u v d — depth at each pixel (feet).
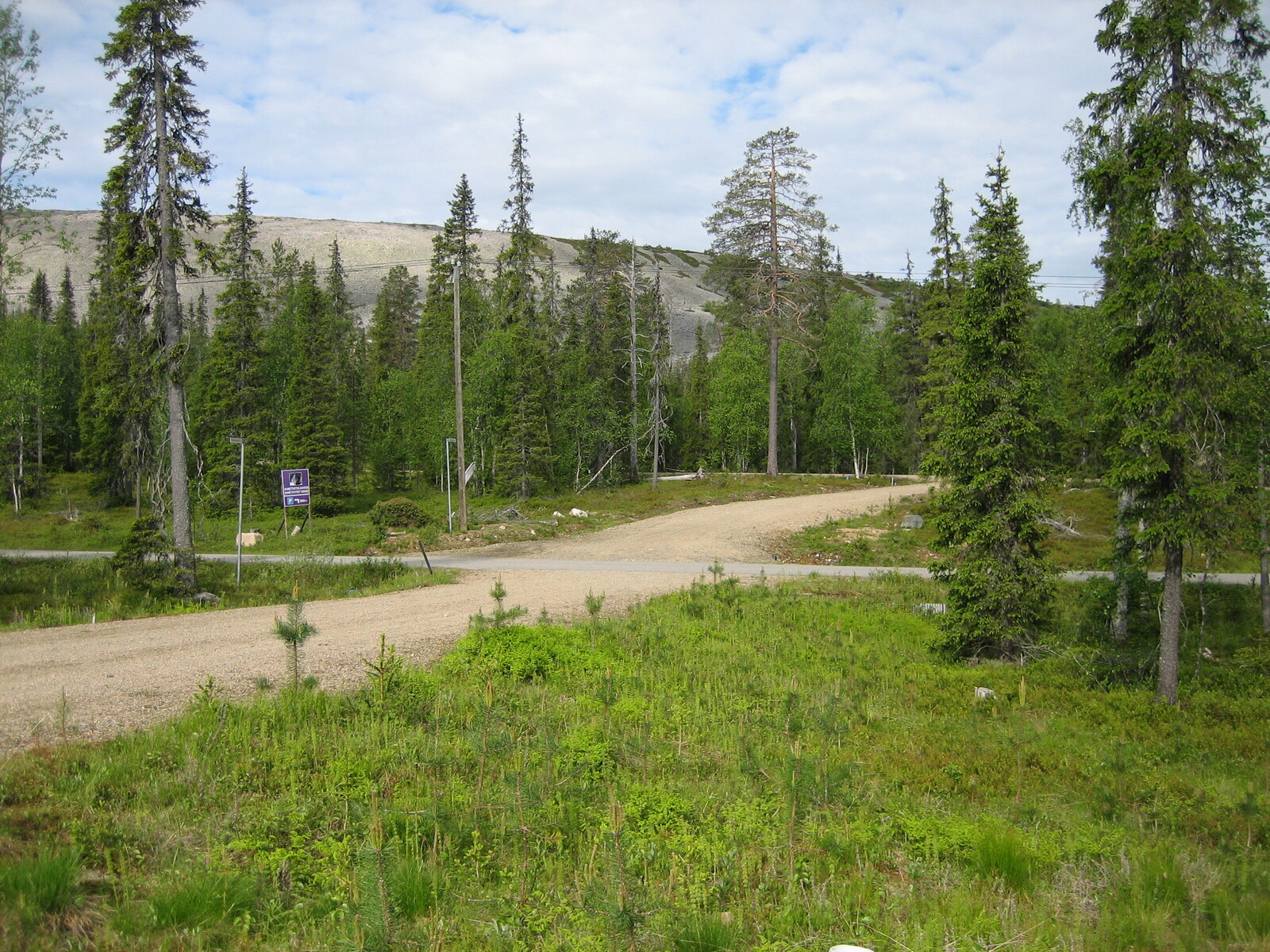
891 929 17.72
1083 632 65.92
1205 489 43.60
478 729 23.44
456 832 21.63
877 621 62.59
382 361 232.12
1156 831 25.00
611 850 18.43
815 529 108.68
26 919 15.83
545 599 64.28
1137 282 44.73
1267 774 32.63
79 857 18.90
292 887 19.20
